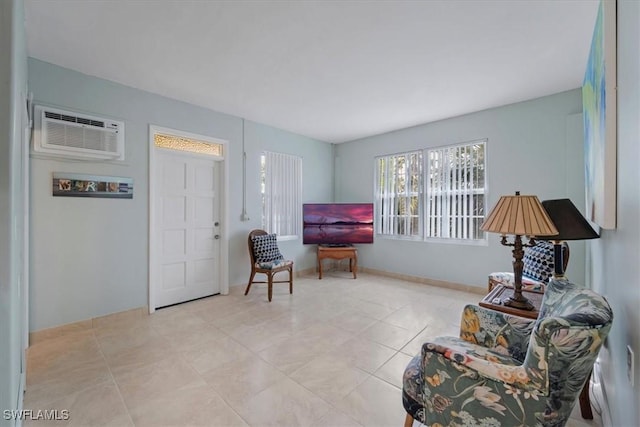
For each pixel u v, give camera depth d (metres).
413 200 4.64
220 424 1.58
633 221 1.08
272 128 4.59
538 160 3.42
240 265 4.14
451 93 3.27
